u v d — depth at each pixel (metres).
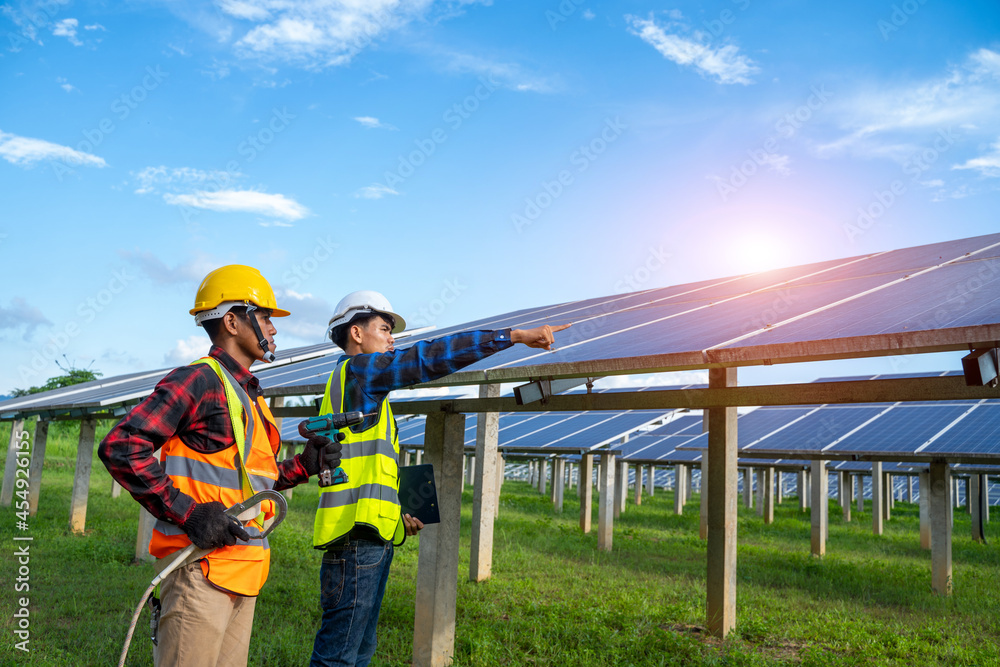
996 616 7.98
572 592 8.44
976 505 16.66
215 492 2.44
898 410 14.23
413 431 20.80
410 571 9.13
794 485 39.66
